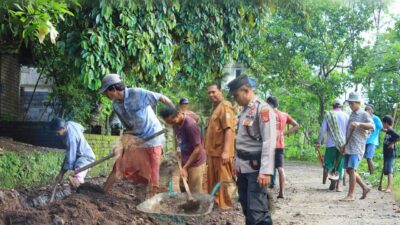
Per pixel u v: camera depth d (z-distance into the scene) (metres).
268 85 29.02
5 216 5.86
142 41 10.52
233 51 13.46
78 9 9.72
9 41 12.86
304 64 28.44
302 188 12.12
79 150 8.05
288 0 13.91
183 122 7.59
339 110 11.48
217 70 13.49
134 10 10.47
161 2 11.05
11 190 7.35
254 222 5.55
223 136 7.76
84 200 6.75
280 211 8.70
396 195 10.62
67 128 8.02
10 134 13.38
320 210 8.82
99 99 13.80
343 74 28.39
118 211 6.86
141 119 7.45
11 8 6.37
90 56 9.80
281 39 26.95
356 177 10.12
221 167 7.77
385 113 27.28
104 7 9.72
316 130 35.06
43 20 5.98
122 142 7.63
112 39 10.12
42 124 13.24
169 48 11.30
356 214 8.41
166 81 12.20
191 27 12.29
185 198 6.42
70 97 13.70
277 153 10.22
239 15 13.25
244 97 5.67
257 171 5.61
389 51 26.88
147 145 7.63
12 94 17.52
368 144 14.09
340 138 11.23
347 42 27.39
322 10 26.72
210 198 6.33
